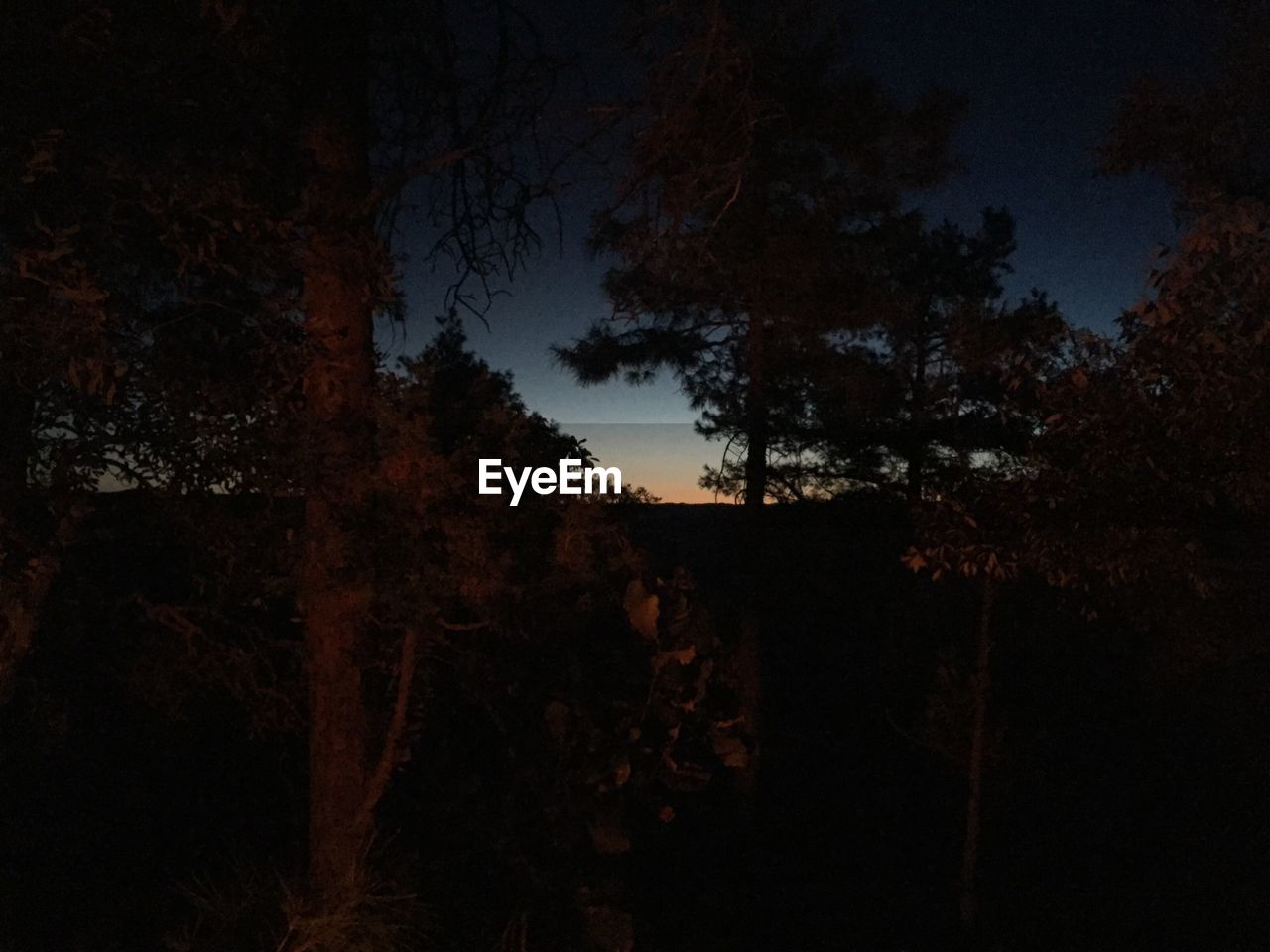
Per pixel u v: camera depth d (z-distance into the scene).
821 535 15.62
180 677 6.80
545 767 5.26
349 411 5.34
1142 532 5.11
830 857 11.71
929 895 10.55
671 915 10.02
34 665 6.62
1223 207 4.16
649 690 5.20
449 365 6.72
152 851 6.74
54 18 4.57
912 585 13.95
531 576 5.64
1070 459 5.27
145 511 6.43
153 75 4.86
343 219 5.28
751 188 10.57
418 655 5.48
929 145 11.35
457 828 5.81
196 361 5.57
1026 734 10.49
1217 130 6.10
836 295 11.64
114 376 4.66
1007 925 9.50
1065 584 5.80
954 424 7.77
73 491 5.45
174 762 7.67
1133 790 11.34
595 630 5.98
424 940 5.01
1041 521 5.46
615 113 5.97
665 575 6.32
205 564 6.64
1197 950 8.36
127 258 5.18
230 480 5.73
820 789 13.94
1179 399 4.36
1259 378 3.98
